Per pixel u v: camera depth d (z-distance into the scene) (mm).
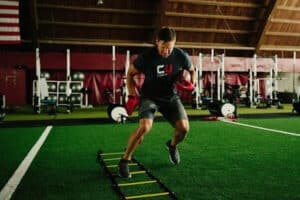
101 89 12297
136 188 2379
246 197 2178
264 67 13023
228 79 13281
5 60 11078
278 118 7168
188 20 12266
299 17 13133
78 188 2404
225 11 12312
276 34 13359
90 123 6449
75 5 11125
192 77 2879
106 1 11234
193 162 3168
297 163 3102
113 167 3023
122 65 12070
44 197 2225
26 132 5250
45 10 10992
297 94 12195
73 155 3553
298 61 13406
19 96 11141
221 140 4391
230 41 13359
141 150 3770
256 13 12602
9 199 2195
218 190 2322
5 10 9359
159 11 11453
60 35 11773
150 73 2689
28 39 11531
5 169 2961
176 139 2912
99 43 12016
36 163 3182
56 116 7941
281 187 2385
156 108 2738
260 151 3664
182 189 2350
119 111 6480
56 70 11875
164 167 2986
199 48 13070
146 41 12586
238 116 7637
